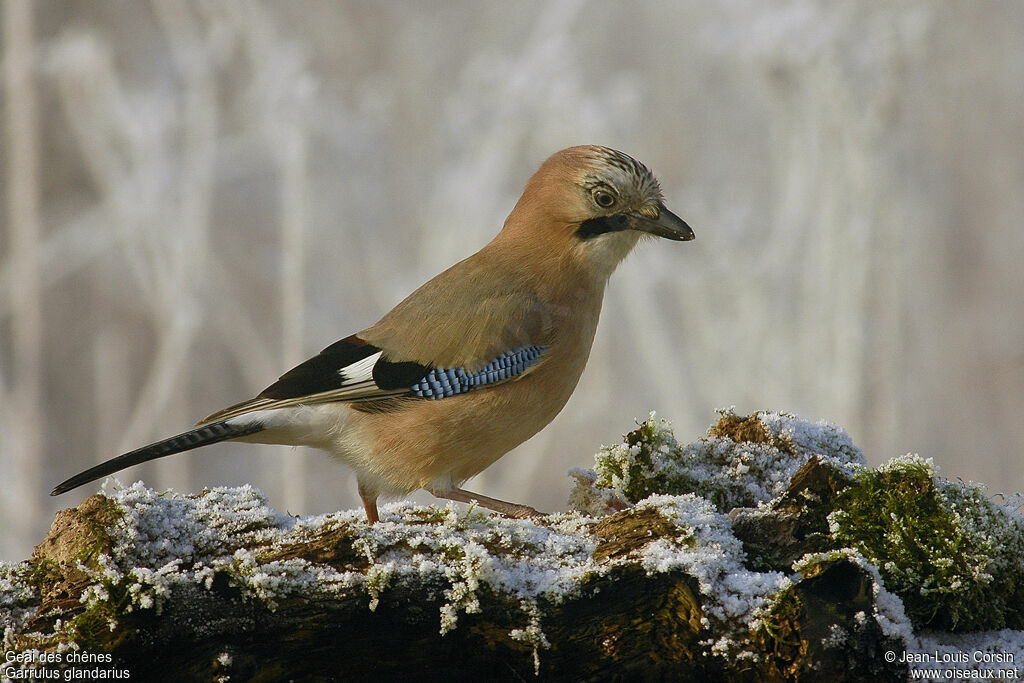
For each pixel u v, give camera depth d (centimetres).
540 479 1428
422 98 1850
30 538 1283
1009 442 1650
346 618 421
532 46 1505
